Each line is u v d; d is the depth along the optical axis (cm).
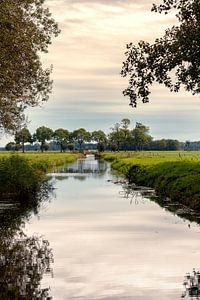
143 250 1683
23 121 3369
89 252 1664
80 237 1953
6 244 1825
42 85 3048
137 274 1362
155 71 2086
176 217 2498
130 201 3338
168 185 3653
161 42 2059
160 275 1351
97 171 7825
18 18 2394
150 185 4512
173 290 1203
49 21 2873
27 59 2612
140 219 2442
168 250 1681
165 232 2045
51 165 8644
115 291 1201
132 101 2164
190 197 2973
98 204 3169
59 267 1454
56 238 1942
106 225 2259
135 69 2133
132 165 6103
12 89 2680
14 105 3141
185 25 1972
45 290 1210
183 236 1947
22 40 2370
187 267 1440
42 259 1562
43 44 2878
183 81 2106
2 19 2172
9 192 3459
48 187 4544
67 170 8169
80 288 1227
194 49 1933
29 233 2072
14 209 2916
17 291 1198
